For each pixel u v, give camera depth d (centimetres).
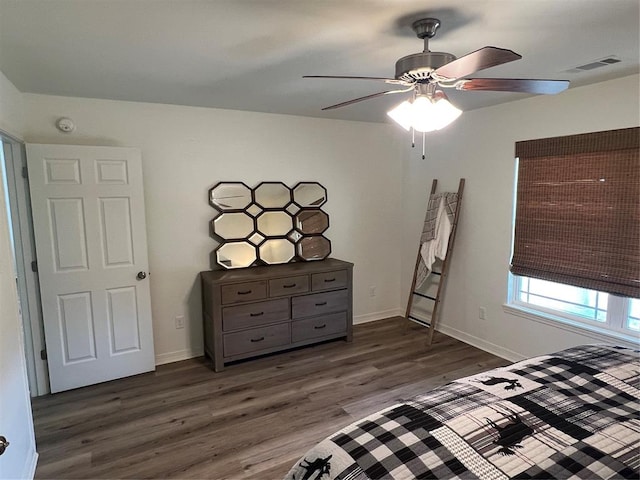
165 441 243
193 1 156
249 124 377
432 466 124
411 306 468
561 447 131
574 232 296
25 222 288
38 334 297
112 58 222
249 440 244
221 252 369
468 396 163
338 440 142
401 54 220
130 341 327
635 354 205
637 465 124
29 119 296
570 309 316
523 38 199
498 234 359
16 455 190
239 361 357
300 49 212
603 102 276
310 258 414
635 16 173
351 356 368
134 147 329
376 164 455
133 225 320
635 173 260
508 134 343
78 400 292
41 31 184
